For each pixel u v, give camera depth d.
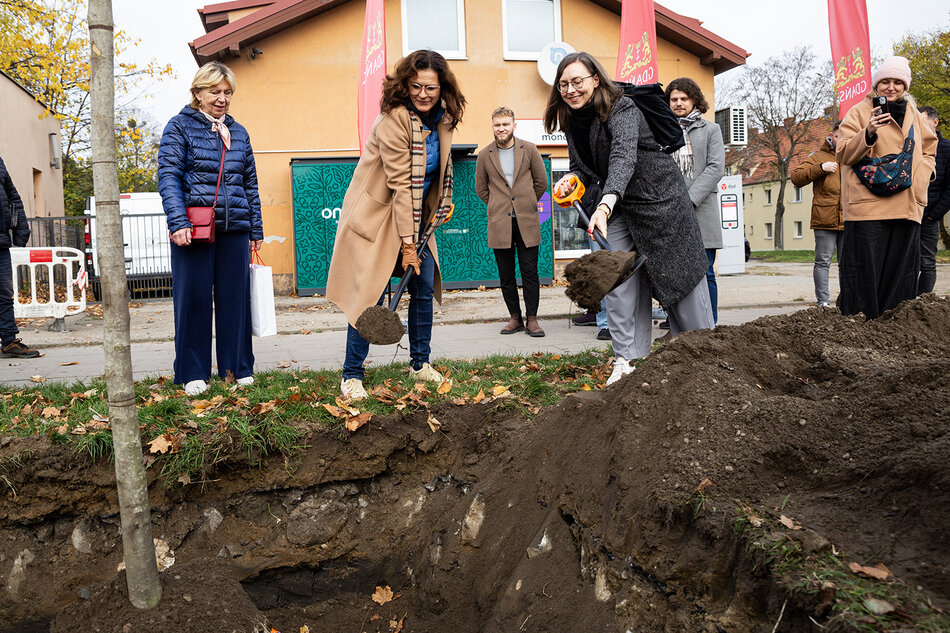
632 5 9.34
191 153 4.47
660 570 2.36
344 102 14.44
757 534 2.09
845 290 5.51
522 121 15.49
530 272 7.25
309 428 3.92
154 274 14.23
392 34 14.99
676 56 16.09
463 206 13.83
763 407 2.67
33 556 3.53
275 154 14.31
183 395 4.45
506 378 4.70
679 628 2.23
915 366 2.62
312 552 3.87
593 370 4.92
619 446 2.84
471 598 3.43
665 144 4.19
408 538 3.97
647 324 4.54
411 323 4.76
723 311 8.93
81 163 28.92
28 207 18.81
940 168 7.02
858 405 2.53
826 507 2.17
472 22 15.16
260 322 4.84
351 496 3.99
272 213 14.35
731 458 2.52
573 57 4.07
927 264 7.32
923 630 1.60
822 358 3.15
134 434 2.55
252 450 3.79
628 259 3.22
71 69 17.02
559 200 4.34
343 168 13.67
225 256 4.71
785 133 45.22
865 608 1.70
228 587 2.81
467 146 13.43
